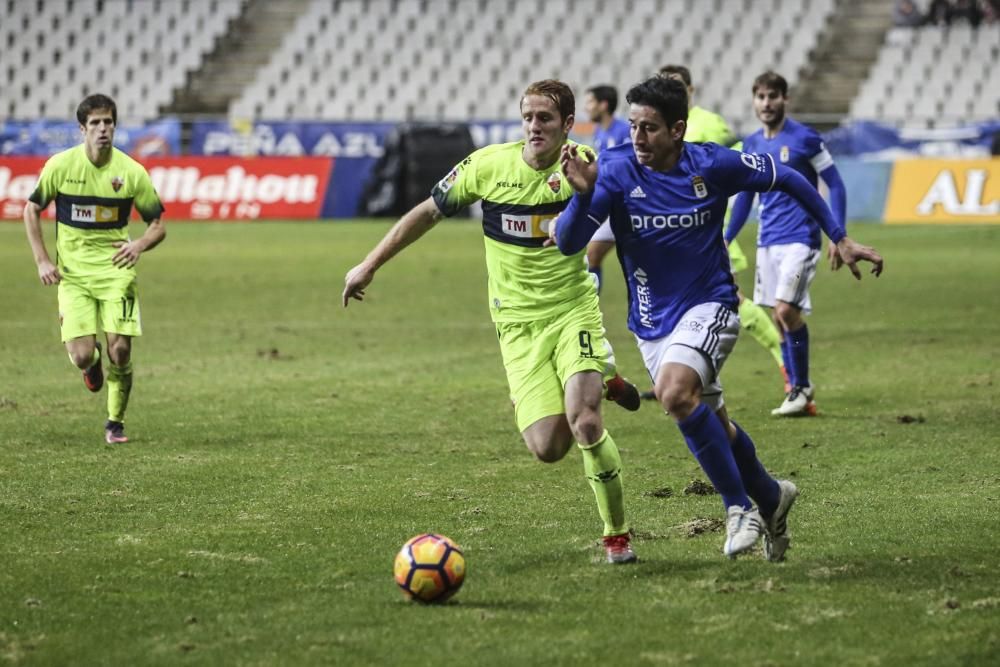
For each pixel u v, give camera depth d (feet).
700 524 68.39
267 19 418.51
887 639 49.83
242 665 47.50
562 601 55.11
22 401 109.60
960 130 311.68
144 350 141.59
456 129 333.62
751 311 113.70
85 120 92.43
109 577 59.00
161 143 342.64
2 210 330.95
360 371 127.85
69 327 93.25
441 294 197.06
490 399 111.86
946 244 265.95
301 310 178.91
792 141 108.37
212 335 154.30
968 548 63.31
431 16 408.05
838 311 177.78
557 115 61.82
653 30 394.93
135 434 95.91
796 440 94.17
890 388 117.29
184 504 74.13
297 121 340.39
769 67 379.96
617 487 60.64
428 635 50.62
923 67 369.71
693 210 60.80
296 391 115.75
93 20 417.69
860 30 386.73
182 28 415.03
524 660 47.91
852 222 313.53
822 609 53.62
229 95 402.93
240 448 90.94
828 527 68.18
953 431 96.43
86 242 93.91
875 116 364.79
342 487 78.79
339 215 334.44
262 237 289.12
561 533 67.31
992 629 50.80
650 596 55.67
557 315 63.10
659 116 59.57
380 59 401.70
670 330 61.72
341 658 48.14
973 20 371.97
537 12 404.98
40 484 79.05
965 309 177.17
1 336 151.74
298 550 63.98
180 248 264.93
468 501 75.05
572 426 60.85
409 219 64.49
